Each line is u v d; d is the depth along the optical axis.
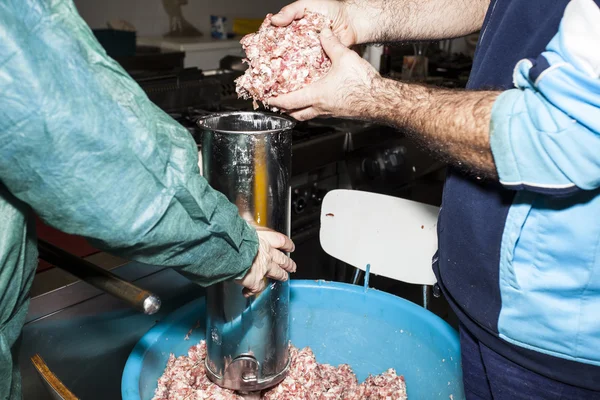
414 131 0.75
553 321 0.73
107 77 0.56
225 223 0.66
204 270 0.70
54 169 0.54
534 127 0.60
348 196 1.30
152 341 0.93
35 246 0.69
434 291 1.07
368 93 0.81
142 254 0.63
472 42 3.32
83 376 0.91
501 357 0.84
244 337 0.87
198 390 0.91
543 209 0.71
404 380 1.05
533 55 0.72
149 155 0.57
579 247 0.69
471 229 0.80
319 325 1.13
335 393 0.99
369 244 1.30
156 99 2.08
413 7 1.06
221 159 0.79
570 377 0.77
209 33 3.04
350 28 1.03
